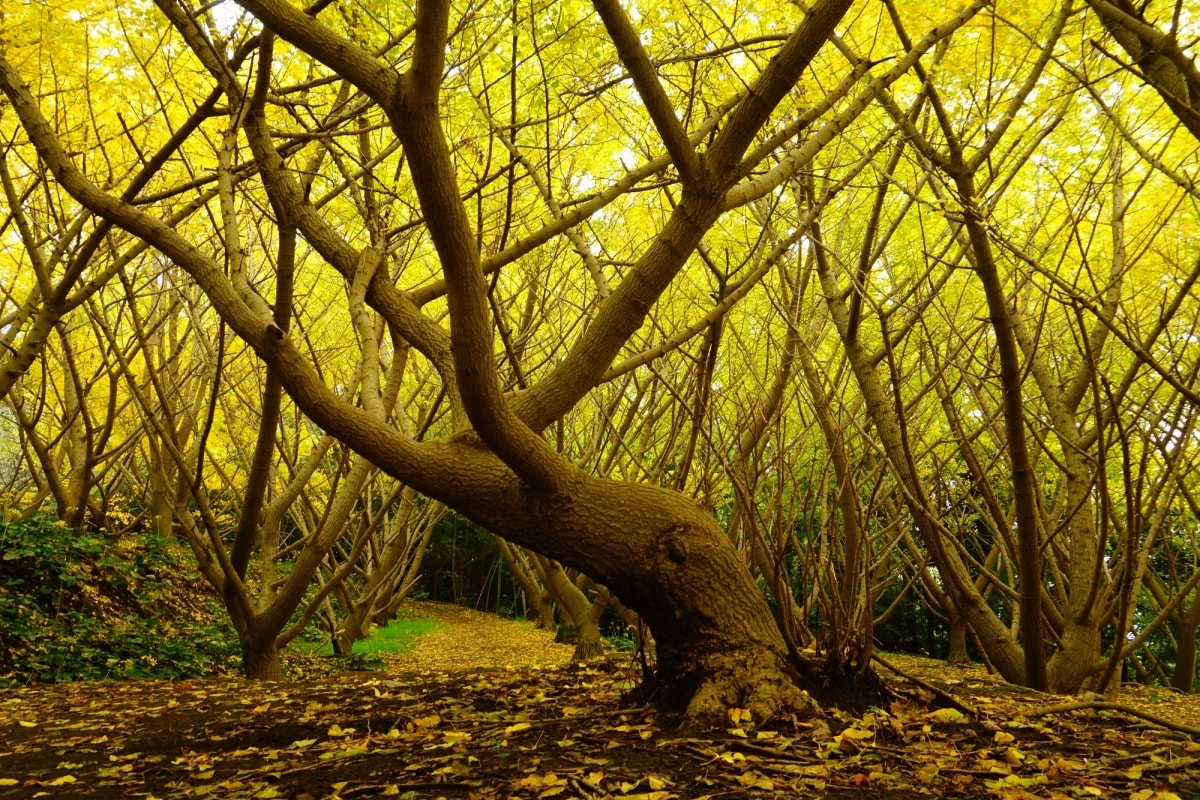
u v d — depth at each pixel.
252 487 6.04
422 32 2.26
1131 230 6.39
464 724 3.52
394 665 12.30
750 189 3.45
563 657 12.63
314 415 3.23
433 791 2.51
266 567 7.09
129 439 9.86
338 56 2.49
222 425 10.25
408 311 4.05
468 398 2.85
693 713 3.10
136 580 9.98
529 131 5.50
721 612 3.29
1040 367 6.31
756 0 4.80
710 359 3.70
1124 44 4.09
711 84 4.64
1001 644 5.73
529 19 4.09
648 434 7.45
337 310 8.93
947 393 5.62
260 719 4.07
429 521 14.10
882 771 2.59
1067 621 5.93
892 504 6.44
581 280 8.07
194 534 6.64
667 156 3.91
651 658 4.64
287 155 4.44
